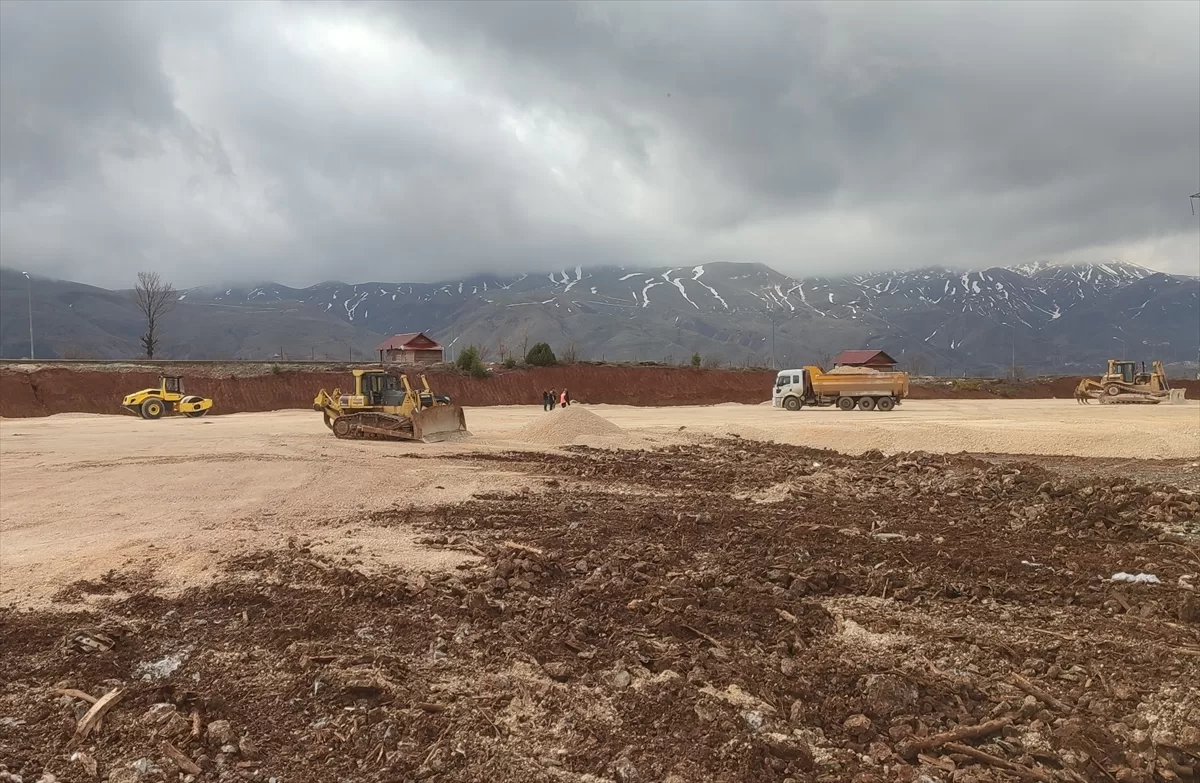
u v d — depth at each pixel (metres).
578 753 4.48
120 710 5.07
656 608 6.91
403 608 7.12
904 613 6.98
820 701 5.14
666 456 20.19
